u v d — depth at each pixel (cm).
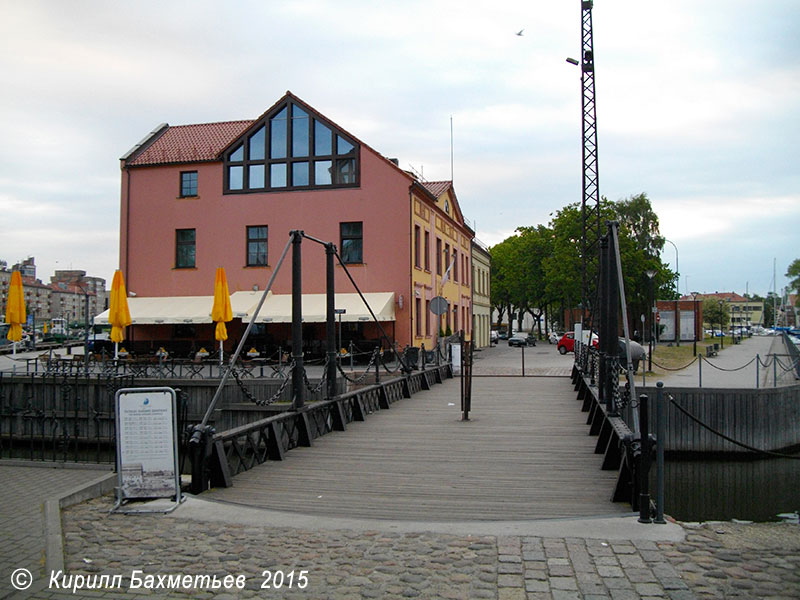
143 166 3591
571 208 5966
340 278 3356
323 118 3381
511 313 9200
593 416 1324
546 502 766
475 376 2691
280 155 3441
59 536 618
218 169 3519
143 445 739
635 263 5797
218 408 1961
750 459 1927
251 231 3491
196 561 561
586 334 2741
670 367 3062
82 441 1955
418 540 608
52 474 1001
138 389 743
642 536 610
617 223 1152
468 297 5294
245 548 593
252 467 971
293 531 641
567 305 7138
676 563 540
